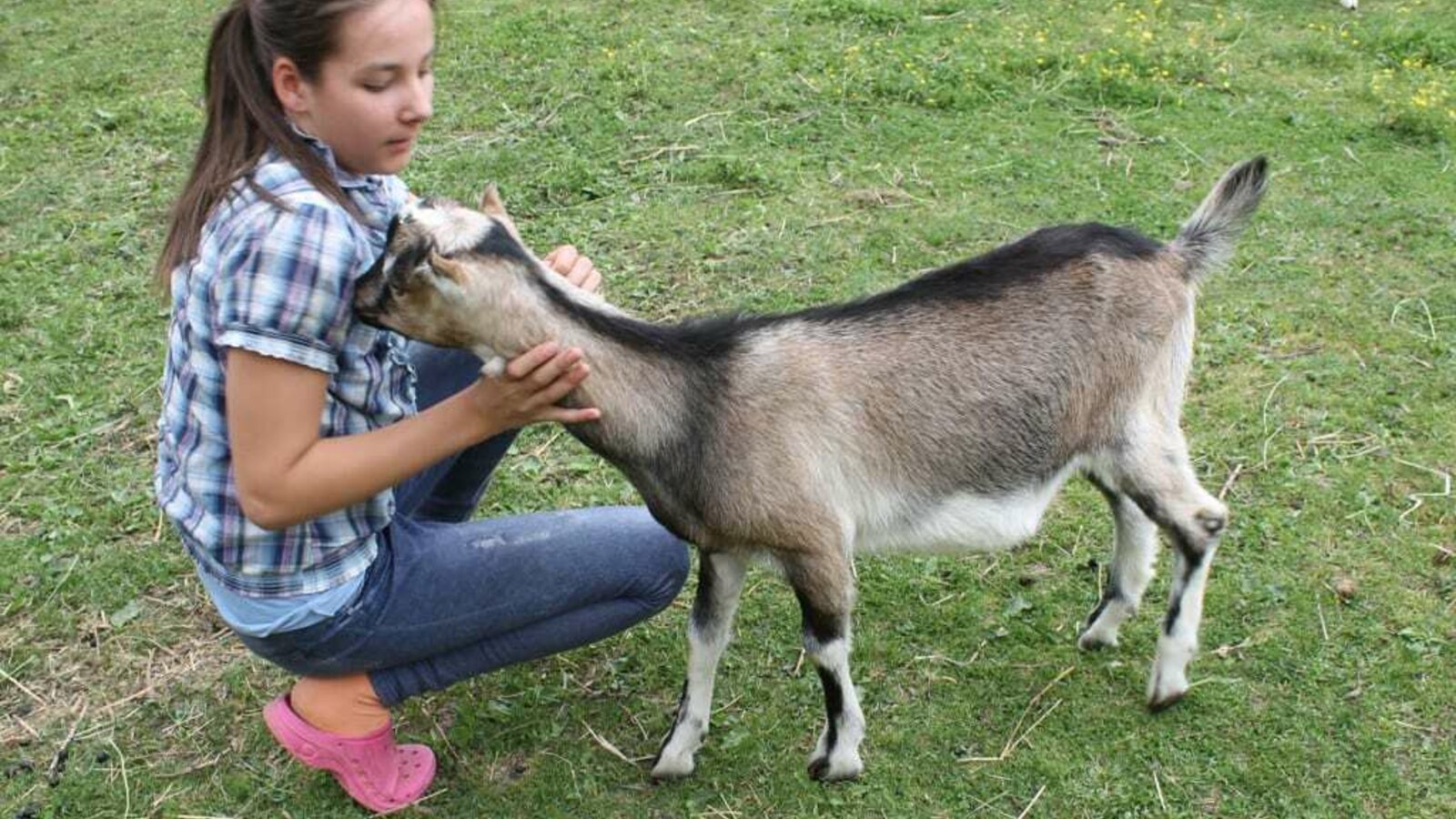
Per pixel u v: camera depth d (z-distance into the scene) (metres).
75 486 4.29
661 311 5.02
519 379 2.51
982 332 3.09
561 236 5.55
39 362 4.92
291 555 2.73
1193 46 7.07
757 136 6.30
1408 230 5.36
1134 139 6.20
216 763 3.33
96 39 8.12
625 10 7.84
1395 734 3.22
